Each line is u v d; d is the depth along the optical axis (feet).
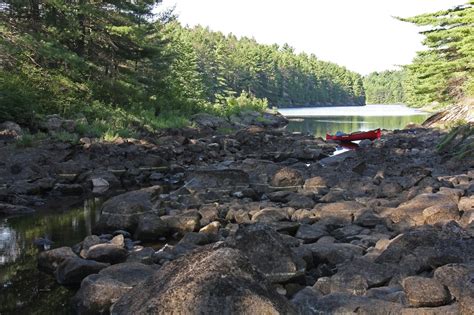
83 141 67.77
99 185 52.54
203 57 298.35
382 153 68.64
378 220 32.89
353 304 18.39
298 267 23.16
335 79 544.62
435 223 30.55
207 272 15.14
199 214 35.96
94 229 34.88
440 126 108.68
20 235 33.91
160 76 122.21
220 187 47.83
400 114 256.32
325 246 26.89
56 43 87.92
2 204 41.42
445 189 39.68
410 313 17.22
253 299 14.64
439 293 18.33
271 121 159.02
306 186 48.49
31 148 60.03
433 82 124.47
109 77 104.47
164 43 134.21
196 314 14.34
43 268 26.96
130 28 100.32
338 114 259.60
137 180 57.06
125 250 27.94
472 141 62.64
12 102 69.82
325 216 35.01
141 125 91.76
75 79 92.58
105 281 21.58
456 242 23.84
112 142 70.13
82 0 97.76
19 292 23.73
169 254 27.32
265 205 39.68
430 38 116.16
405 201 38.34
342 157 67.00
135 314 14.97
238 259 15.79
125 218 34.53
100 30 102.63
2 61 81.97
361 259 22.71
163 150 70.95
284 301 15.43
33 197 45.91
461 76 116.37
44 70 84.43
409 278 19.20
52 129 71.97
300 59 512.22
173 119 109.91
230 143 85.97
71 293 23.58
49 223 37.29
